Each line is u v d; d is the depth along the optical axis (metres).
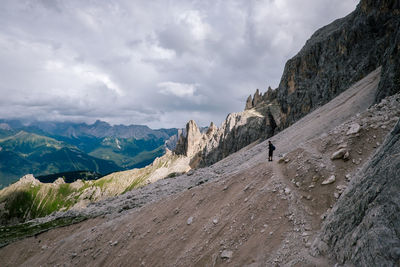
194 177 46.50
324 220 11.87
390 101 18.19
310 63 90.88
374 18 61.88
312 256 10.16
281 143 39.78
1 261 42.84
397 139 10.07
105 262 26.83
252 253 13.16
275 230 13.51
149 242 24.23
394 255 6.45
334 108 43.00
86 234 35.72
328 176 14.56
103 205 54.31
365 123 16.83
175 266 17.64
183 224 22.83
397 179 7.96
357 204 9.56
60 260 33.53
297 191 15.27
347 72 67.75
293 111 98.81
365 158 14.12
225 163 50.16
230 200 20.52
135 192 55.12
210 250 16.22
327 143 17.62
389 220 7.31
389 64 30.70
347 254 8.48
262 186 18.48
